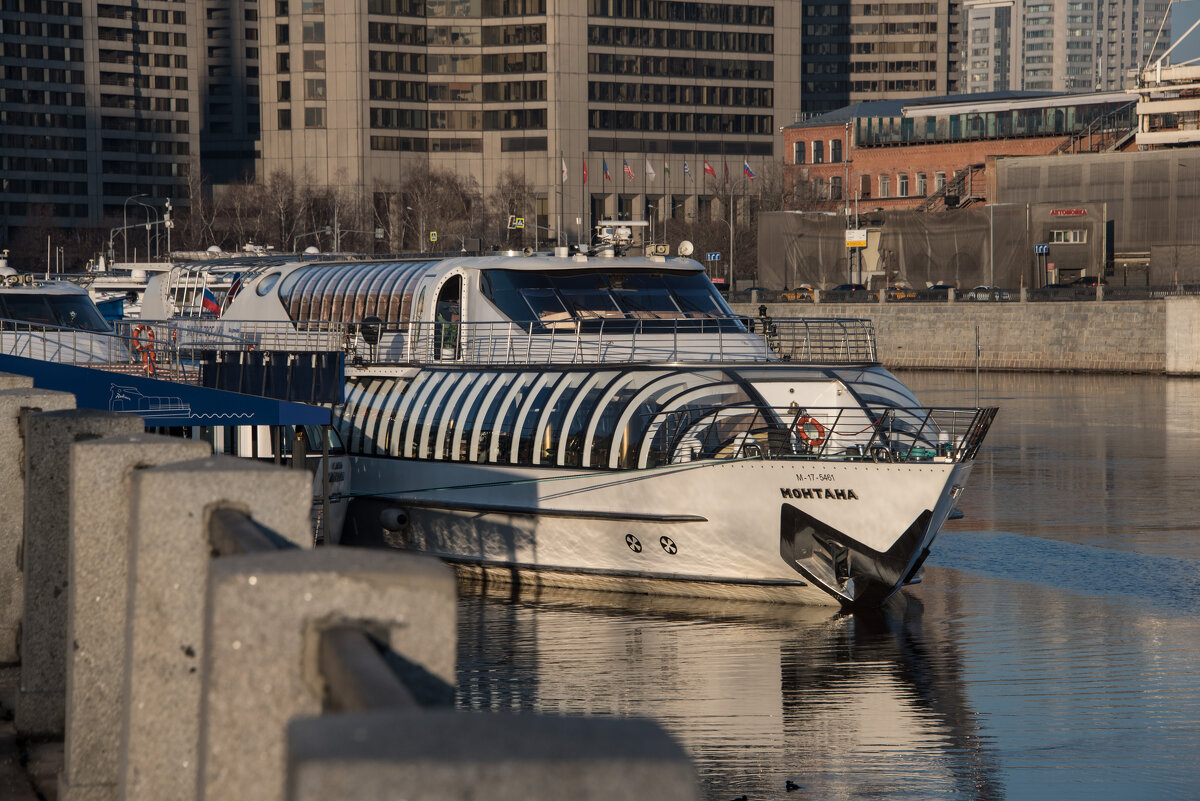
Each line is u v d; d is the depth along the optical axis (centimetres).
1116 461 8531
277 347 5769
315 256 6694
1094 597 4603
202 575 1004
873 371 4650
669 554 4381
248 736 690
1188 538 5738
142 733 1017
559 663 3781
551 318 4862
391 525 5000
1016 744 3094
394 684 558
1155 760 2959
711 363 4534
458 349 5019
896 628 4159
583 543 4550
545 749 471
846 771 2934
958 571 5047
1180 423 10894
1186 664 3747
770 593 4356
